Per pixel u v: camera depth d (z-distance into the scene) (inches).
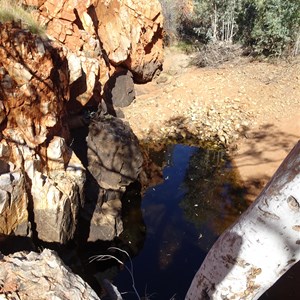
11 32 237.6
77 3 366.6
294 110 471.5
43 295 73.3
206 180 392.2
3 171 224.1
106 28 471.8
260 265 47.8
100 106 385.1
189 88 548.1
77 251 283.1
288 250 45.0
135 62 532.1
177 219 334.0
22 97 235.9
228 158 430.6
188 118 502.0
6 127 233.9
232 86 538.9
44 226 248.2
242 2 621.3
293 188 41.2
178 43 682.8
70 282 77.7
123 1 506.0
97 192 315.0
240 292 51.8
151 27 549.3
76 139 333.1
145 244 305.4
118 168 342.3
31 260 83.3
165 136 476.7
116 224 311.9
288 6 531.5
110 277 270.8
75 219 272.2
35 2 337.1
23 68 234.8
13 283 75.3
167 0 679.1
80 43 370.0
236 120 486.0
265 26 571.5
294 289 229.1
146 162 426.6
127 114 504.7
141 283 264.1
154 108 518.3
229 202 354.9
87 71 343.0
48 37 297.1
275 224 43.9
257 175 388.8
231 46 609.0
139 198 364.8
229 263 51.3
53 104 261.0
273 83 525.7
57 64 282.4
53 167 267.7
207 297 56.4
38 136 249.8
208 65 600.7
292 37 556.7
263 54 596.4
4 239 223.0
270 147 426.6
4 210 219.1
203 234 314.0
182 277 270.2
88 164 328.2
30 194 243.8
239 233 49.5
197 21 718.5
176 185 386.6
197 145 459.5
